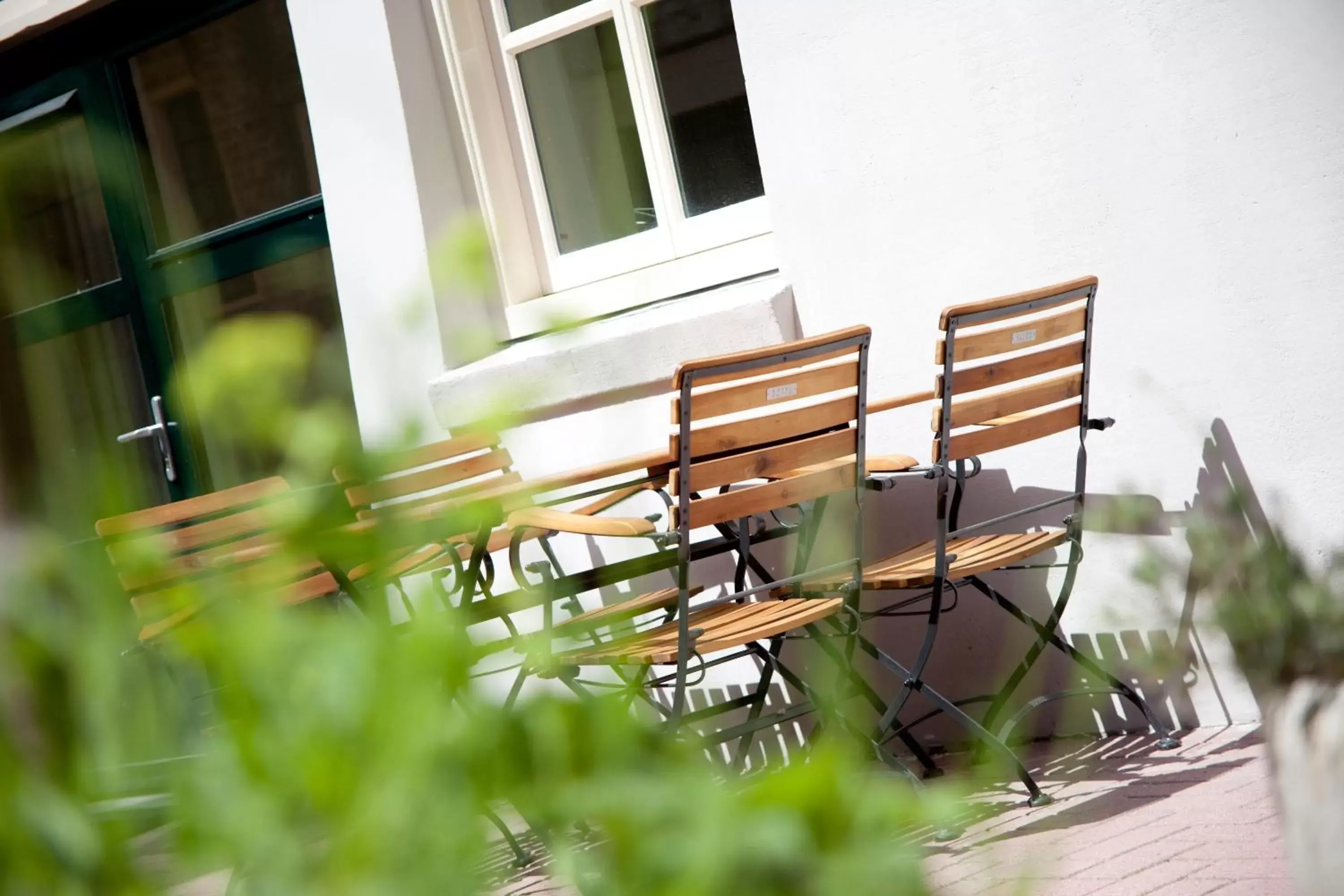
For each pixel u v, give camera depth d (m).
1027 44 3.71
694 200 4.51
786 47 4.06
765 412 4.10
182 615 0.43
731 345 4.02
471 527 0.47
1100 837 2.84
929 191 3.88
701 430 2.96
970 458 3.67
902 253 3.94
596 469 3.00
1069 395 3.50
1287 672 0.98
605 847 0.43
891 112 3.92
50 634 0.41
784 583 3.16
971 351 3.28
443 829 0.42
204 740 0.42
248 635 0.42
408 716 0.42
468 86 4.75
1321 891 0.96
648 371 4.10
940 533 3.25
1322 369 3.44
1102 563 3.75
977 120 3.80
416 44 4.73
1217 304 3.55
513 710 0.44
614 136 4.62
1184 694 3.66
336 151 4.79
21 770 0.41
